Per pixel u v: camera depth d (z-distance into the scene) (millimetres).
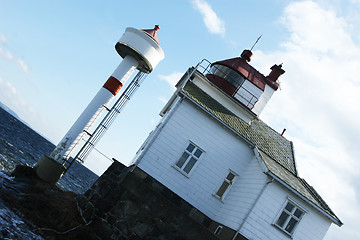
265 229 12547
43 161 15016
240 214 12867
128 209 11812
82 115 16266
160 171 13883
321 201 14578
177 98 15891
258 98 20359
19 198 11258
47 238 9914
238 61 21281
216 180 14828
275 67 23312
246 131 16578
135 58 17391
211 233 12008
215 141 15070
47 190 12992
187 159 14531
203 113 15008
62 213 11336
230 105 18234
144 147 14883
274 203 12906
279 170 14359
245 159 15500
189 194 14242
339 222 12992
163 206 12008
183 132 14586
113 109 17016
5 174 13438
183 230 11875
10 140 40594
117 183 12133
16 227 9070
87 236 11133
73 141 15891
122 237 11469
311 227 13203
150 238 11602
